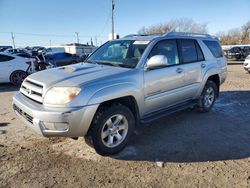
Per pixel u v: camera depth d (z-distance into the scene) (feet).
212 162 12.52
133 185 10.60
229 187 10.48
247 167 12.09
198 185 10.61
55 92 11.50
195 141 14.93
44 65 40.65
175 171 11.68
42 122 11.33
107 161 12.50
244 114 20.34
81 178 11.06
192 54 18.11
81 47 136.67
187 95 17.58
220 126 17.48
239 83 36.22
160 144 14.46
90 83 11.88
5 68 34.01
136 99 13.64
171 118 18.93
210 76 19.83
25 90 13.34
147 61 14.38
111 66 14.42
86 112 11.47
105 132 12.67
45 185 10.53
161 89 15.15
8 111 20.95
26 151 13.43
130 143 14.53
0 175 11.18
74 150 13.55
